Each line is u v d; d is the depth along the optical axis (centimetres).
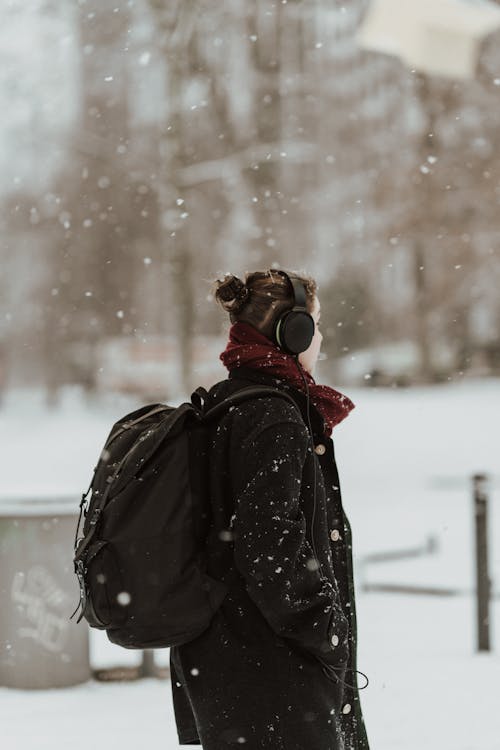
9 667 613
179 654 278
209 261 2953
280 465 265
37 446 2680
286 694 264
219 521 274
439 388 3831
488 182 3306
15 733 523
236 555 260
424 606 880
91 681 635
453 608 869
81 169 3108
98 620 270
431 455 2298
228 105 2712
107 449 291
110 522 271
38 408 4569
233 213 2969
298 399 289
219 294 304
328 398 295
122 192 3109
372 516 1449
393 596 930
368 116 3222
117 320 4116
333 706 270
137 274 3869
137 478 272
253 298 301
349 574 285
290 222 3167
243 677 266
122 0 2472
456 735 509
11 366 5691
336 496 288
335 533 285
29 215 3544
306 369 311
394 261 3719
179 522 270
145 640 268
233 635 269
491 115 3272
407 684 614
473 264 3500
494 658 677
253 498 261
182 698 296
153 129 2659
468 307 3838
